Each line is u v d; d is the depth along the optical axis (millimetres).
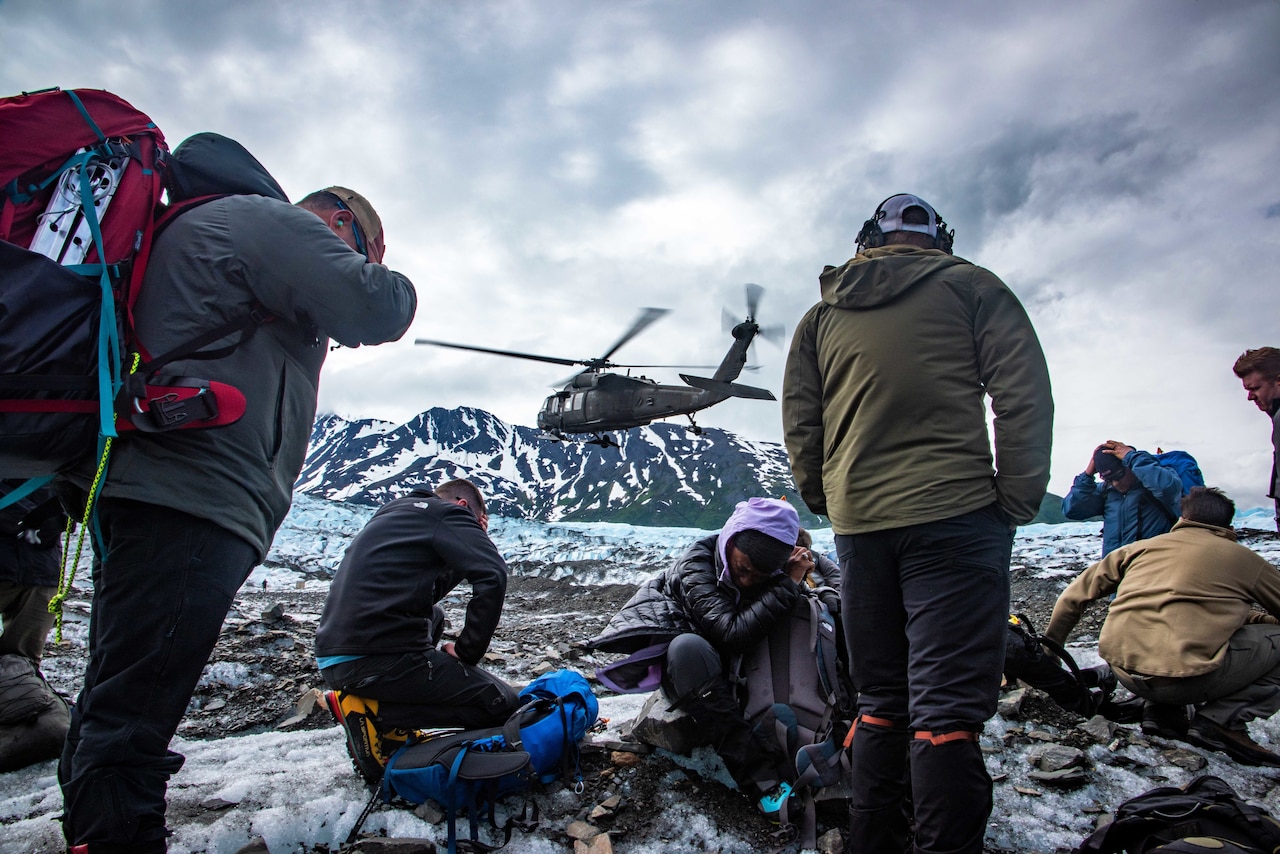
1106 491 5609
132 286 2125
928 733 2135
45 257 1915
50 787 3100
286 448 2395
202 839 2594
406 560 3146
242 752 3566
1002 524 2307
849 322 2525
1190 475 5180
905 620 2436
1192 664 3309
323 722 4250
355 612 3037
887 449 2354
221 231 2242
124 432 2029
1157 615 3475
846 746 2898
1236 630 3371
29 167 1976
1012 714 3893
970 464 2287
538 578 13781
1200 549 3500
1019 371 2270
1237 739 3361
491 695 3297
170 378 2066
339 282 2279
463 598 10523
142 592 2059
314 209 2740
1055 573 9688
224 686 4828
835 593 3543
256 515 2262
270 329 2344
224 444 2156
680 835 2826
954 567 2227
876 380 2371
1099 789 3221
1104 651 3684
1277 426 4148
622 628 3379
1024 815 3014
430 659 3145
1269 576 3422
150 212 2178
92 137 2082
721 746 3051
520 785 2961
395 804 2908
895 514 2287
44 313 1903
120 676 2045
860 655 2477
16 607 3574
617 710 4297
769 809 2895
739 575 3211
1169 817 2291
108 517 2088
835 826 2943
